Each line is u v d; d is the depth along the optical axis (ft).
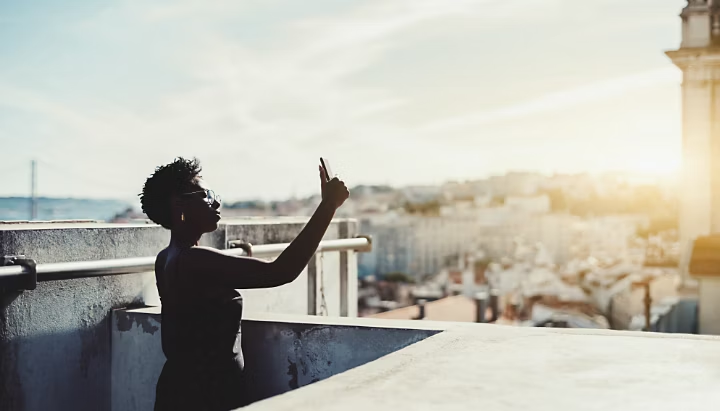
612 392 4.74
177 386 7.22
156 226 10.02
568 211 492.13
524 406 4.39
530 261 379.14
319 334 7.97
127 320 9.16
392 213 493.77
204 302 7.22
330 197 7.28
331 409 4.30
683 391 4.78
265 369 8.32
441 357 5.83
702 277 31.83
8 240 7.86
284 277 7.06
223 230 10.98
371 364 5.58
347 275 15.20
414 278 410.72
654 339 6.61
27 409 8.14
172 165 7.71
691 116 35.58
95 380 9.06
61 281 8.57
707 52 34.96
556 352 6.02
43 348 8.35
